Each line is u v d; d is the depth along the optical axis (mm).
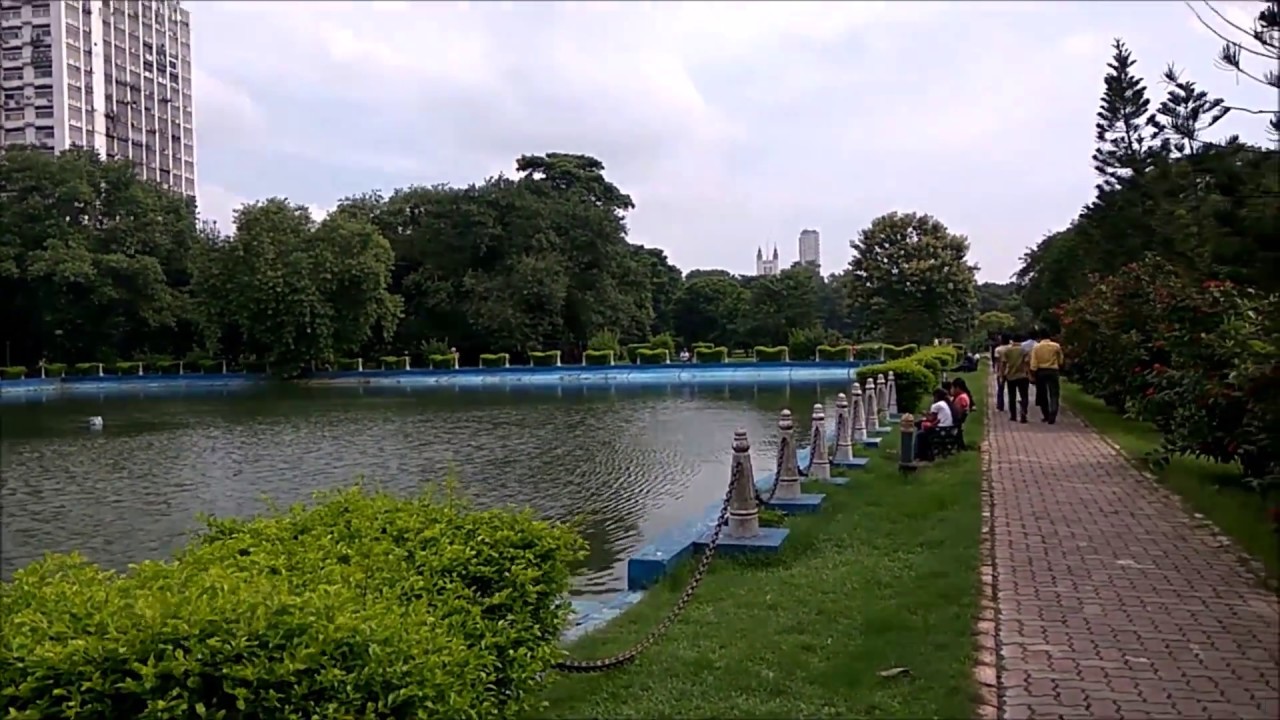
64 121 79812
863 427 13539
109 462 17641
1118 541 7273
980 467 11008
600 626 5637
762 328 55250
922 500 8969
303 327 44094
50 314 45844
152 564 3326
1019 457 11852
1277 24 6406
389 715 2848
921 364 18141
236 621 2766
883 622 5270
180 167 98375
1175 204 10703
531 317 47781
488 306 47094
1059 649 4859
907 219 47125
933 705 4121
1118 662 4672
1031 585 6059
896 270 46000
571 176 55719
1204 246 6973
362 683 2811
